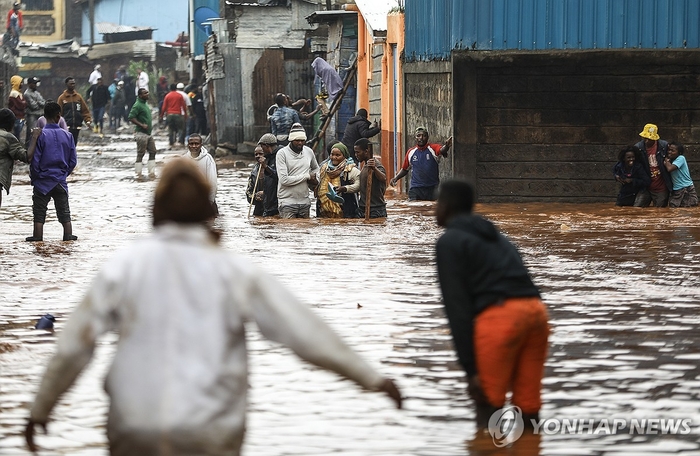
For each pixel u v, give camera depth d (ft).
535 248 75.20
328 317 51.06
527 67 112.78
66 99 171.32
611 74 113.19
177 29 411.75
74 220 98.27
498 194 114.52
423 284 60.64
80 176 151.12
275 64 199.93
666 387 38.06
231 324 21.09
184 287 21.13
